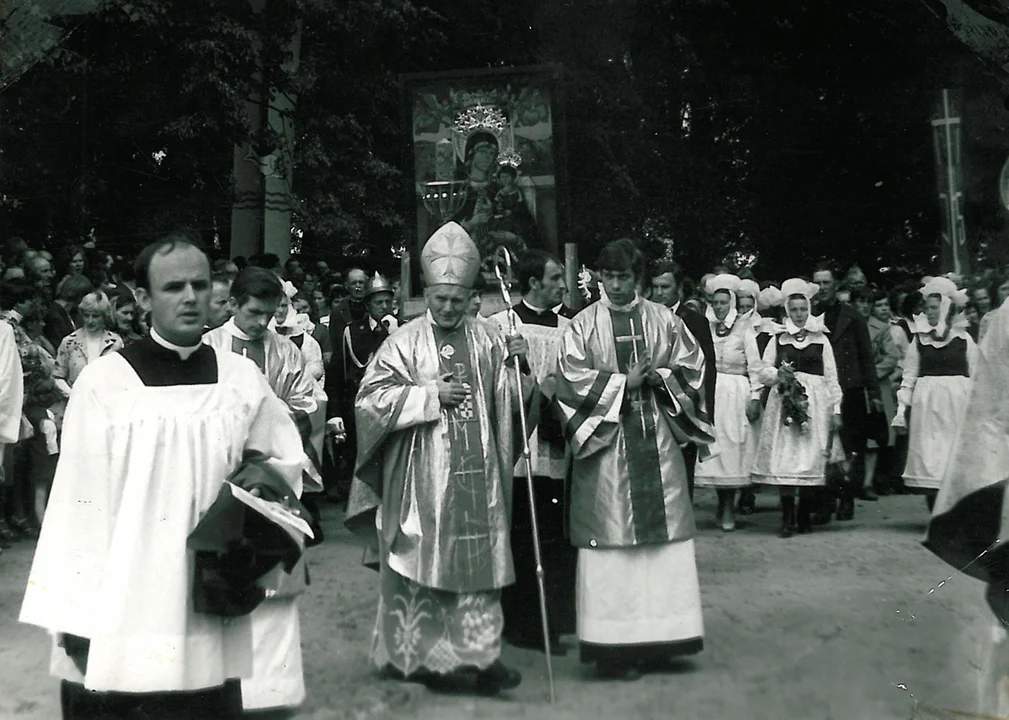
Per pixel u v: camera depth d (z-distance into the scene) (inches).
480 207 219.3
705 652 175.8
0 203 256.4
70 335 242.2
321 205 265.7
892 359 284.0
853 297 276.7
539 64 218.8
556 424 182.9
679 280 217.8
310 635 178.9
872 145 261.4
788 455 261.0
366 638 179.5
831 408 262.7
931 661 167.9
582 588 175.5
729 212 273.9
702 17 246.8
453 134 218.1
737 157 268.7
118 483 127.4
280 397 190.7
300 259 274.8
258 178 262.8
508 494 173.0
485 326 180.1
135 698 132.1
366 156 264.7
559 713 155.1
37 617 126.3
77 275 246.7
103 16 232.2
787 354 263.7
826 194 273.6
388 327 261.6
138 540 126.0
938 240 265.0
